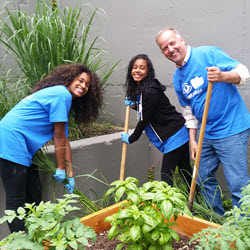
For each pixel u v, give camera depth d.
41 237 1.41
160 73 3.51
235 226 1.50
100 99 2.66
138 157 3.51
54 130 2.30
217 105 2.48
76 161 2.89
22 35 3.20
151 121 2.86
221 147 2.53
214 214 2.56
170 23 3.35
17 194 2.32
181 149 2.85
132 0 3.63
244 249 1.39
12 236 1.44
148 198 1.61
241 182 2.50
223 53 2.48
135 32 3.66
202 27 3.13
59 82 2.36
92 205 2.72
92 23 4.04
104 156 3.12
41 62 3.12
